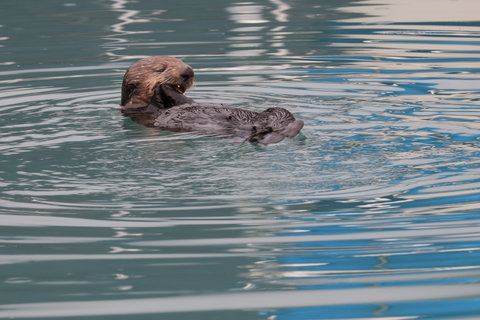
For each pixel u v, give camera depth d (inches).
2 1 1269.7
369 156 475.5
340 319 298.0
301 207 403.2
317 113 614.9
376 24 1040.8
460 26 1010.7
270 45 922.1
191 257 354.0
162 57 653.9
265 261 347.9
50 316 302.7
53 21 1098.1
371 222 385.1
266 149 491.5
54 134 554.9
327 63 825.5
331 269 340.5
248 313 303.9
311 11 1153.4
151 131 558.6
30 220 394.9
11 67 832.3
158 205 408.8
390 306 307.0
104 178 446.0
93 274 339.9
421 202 406.6
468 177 438.0
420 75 752.3
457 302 308.7
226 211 400.2
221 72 796.0
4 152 504.7
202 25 1049.5
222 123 554.6
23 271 343.0
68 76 789.2
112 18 1117.1
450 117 584.7
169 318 299.9
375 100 658.8
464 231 372.8
